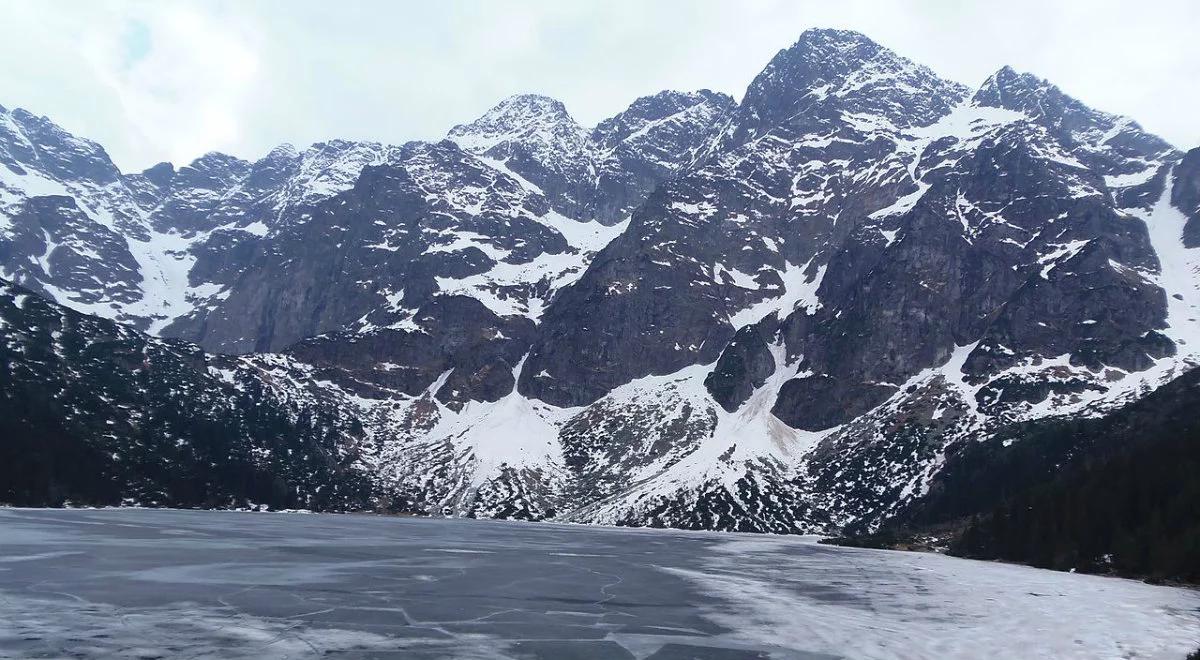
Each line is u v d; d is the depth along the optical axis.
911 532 174.50
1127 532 107.94
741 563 107.19
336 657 46.75
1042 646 54.16
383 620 57.12
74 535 109.56
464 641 51.62
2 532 110.25
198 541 109.12
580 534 166.12
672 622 59.75
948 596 76.31
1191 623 63.56
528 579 81.50
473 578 80.75
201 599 62.75
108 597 62.28
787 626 59.00
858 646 52.84
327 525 164.75
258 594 66.12
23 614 54.97
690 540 160.00
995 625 61.03
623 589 76.31
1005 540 129.25
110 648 47.06
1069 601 74.25
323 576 78.12
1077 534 114.25
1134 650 53.59
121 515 162.62
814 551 138.88
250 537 120.38
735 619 61.41
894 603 71.19
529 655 48.72
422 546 116.62
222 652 46.97
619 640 53.25
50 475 187.62
